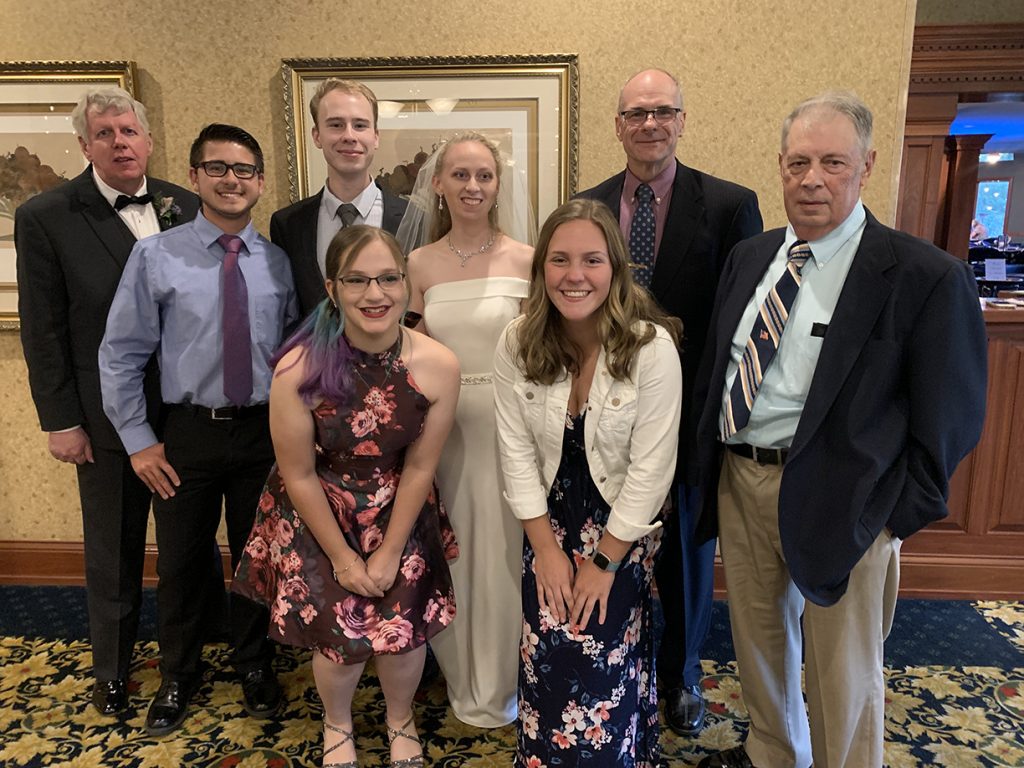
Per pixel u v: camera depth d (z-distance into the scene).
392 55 2.60
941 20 4.14
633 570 1.68
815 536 1.51
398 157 2.64
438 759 1.99
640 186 2.08
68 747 2.04
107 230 2.11
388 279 1.64
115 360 1.98
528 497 1.71
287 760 1.99
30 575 3.00
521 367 1.70
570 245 1.56
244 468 2.12
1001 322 2.66
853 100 1.48
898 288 1.46
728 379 1.70
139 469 2.04
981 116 5.46
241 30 2.60
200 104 2.65
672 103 1.97
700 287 2.01
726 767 1.88
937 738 2.07
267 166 2.69
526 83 2.58
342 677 1.88
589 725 1.67
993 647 2.52
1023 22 3.95
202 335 2.00
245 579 1.92
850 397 1.49
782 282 1.59
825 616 1.58
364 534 1.80
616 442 1.65
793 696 1.80
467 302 1.95
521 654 1.77
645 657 1.78
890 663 2.43
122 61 2.61
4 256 2.77
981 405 1.46
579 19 2.55
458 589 2.06
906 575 2.87
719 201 2.02
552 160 2.62
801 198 1.50
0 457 2.94
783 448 1.61
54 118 2.66
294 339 1.74
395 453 1.82
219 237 2.04
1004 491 2.78
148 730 2.10
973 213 4.93
